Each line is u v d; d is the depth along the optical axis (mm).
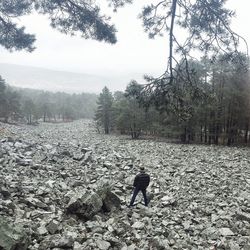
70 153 29391
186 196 18766
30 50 12773
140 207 15047
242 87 52875
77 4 10492
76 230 10898
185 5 7566
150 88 8477
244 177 26094
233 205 16859
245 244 11359
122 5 9727
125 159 31109
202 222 14094
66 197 14820
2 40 12367
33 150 28047
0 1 11055
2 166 19688
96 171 23703
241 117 57500
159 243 10344
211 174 26750
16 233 8125
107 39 11141
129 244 10523
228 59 8078
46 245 8930
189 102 8578
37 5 10891
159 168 28297
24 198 13320
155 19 8062
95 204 12781
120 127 78938
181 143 62875
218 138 66188
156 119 70188
